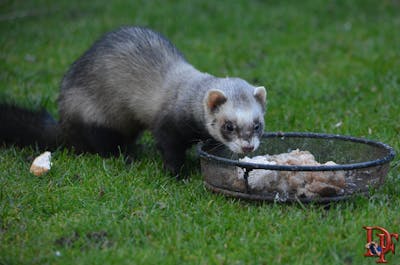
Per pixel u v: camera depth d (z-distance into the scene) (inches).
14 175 336.5
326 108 454.9
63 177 333.1
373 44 628.7
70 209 296.7
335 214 278.5
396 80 509.0
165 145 358.0
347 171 291.9
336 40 658.8
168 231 267.9
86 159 370.0
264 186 295.3
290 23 727.1
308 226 265.7
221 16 745.0
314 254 246.1
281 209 288.4
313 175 291.4
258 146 332.2
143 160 374.3
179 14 744.3
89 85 390.0
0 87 512.1
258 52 618.8
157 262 241.3
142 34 395.5
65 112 399.2
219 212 287.6
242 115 324.2
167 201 301.1
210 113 332.2
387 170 300.5
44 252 250.5
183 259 246.2
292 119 427.5
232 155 347.6
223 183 303.0
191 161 375.9
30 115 404.5
